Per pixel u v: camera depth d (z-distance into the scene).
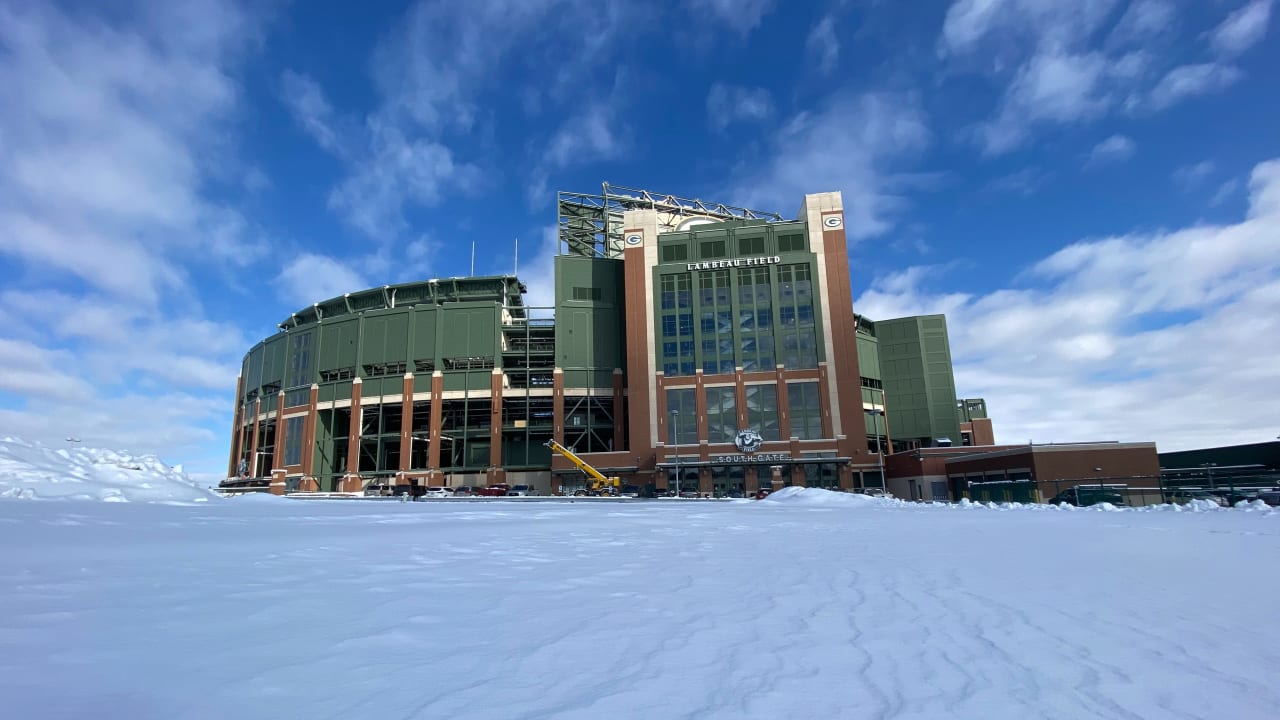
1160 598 7.80
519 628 6.28
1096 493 37.28
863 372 99.19
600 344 89.75
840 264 81.81
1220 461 53.53
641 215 87.19
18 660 4.90
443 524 21.30
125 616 6.41
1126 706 4.32
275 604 7.17
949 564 10.88
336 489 93.25
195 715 3.96
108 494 26.16
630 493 74.88
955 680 4.83
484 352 90.19
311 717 3.96
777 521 23.67
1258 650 5.61
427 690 4.49
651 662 5.22
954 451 65.94
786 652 5.53
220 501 32.88
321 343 96.38
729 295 82.81
